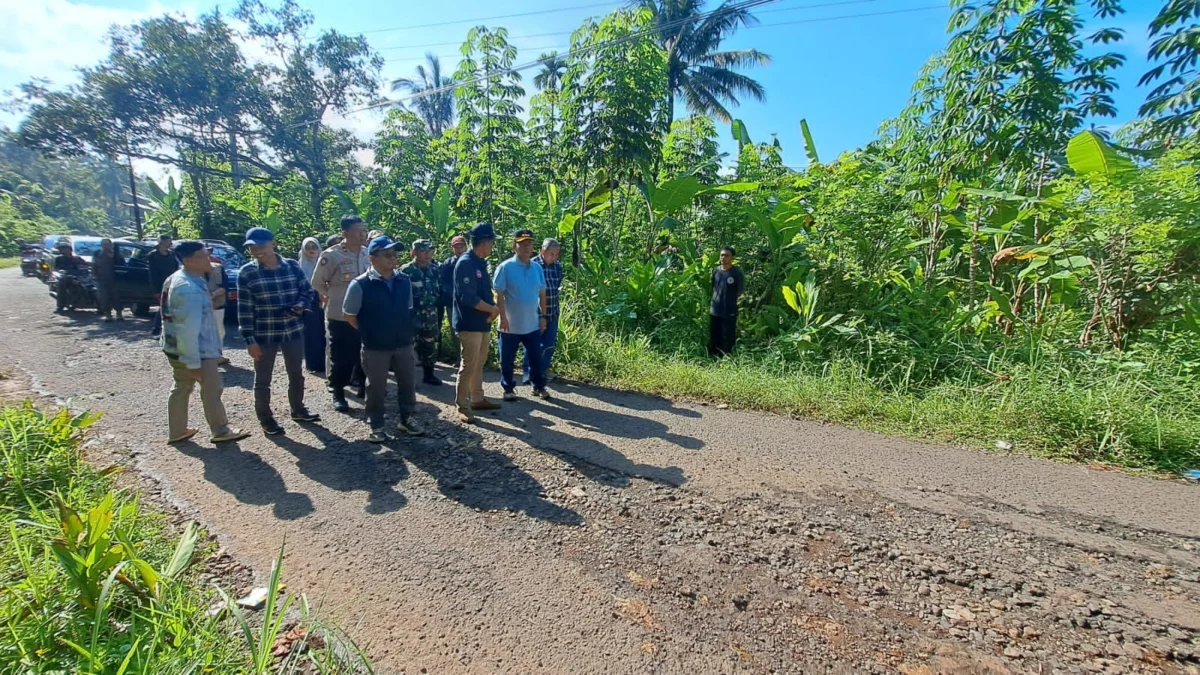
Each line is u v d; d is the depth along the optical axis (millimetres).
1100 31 6574
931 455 4305
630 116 8898
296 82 20734
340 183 21438
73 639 2062
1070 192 6164
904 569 2828
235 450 4281
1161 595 2637
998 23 6777
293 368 4824
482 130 11117
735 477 3883
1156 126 6617
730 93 24469
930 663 2205
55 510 2758
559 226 9656
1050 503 3527
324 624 2324
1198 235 5250
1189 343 5309
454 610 2479
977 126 7020
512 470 3967
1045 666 2191
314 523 3207
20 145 18047
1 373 6297
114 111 17984
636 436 4672
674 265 9672
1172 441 4172
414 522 3234
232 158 21266
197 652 2020
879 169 8492
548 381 6453
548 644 2283
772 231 8148
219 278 6918
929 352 6086
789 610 2512
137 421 4867
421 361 6258
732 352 7332
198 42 18531
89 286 10758
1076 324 6309
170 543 2879
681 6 22625
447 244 11594
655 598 2582
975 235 7207
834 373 5887
